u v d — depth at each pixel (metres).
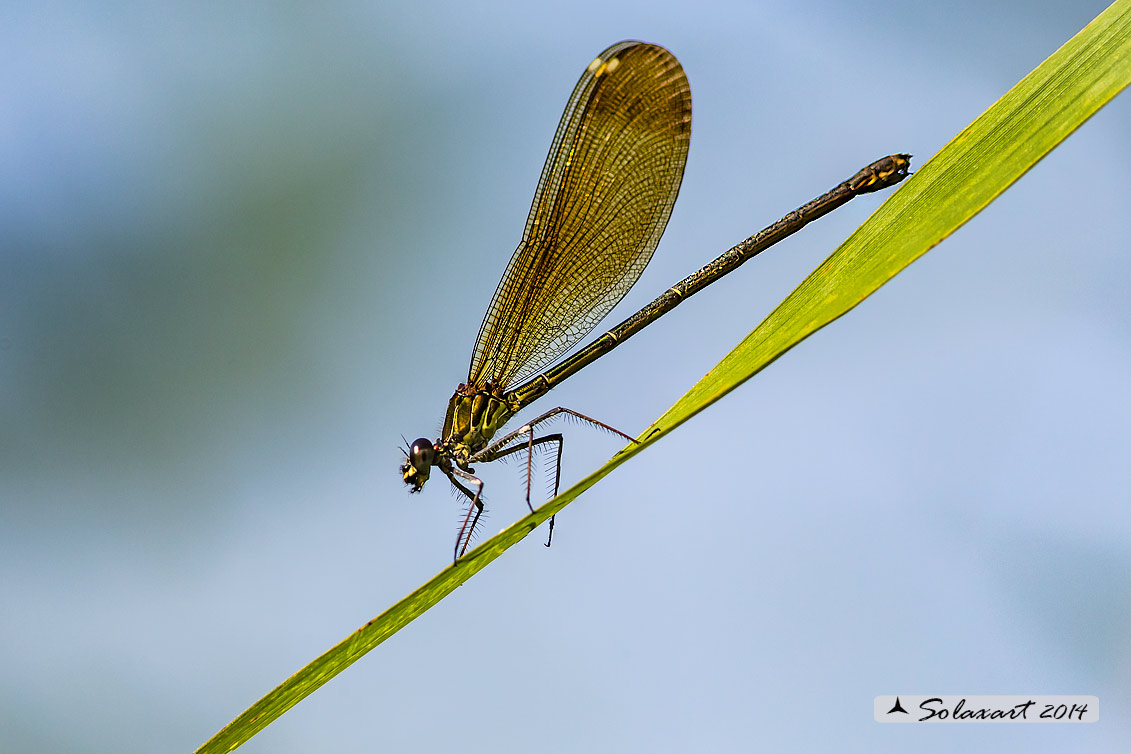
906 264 0.99
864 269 0.99
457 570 0.99
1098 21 0.99
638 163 1.01
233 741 0.99
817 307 0.99
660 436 0.99
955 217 0.99
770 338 1.00
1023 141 0.99
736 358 1.00
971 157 0.99
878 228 0.99
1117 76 0.99
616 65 1.01
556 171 1.01
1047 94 0.99
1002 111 0.99
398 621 0.99
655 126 1.01
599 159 1.01
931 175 0.99
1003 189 0.99
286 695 0.99
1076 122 0.99
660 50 1.01
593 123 1.01
